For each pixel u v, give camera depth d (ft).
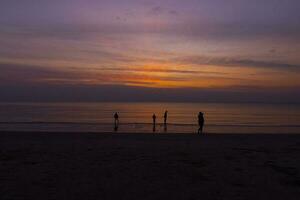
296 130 133.80
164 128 115.85
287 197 28.40
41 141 62.08
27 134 74.69
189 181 33.04
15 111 354.33
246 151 50.83
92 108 502.79
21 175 34.76
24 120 200.23
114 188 30.45
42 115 274.57
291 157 46.06
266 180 33.65
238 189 30.45
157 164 40.63
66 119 217.36
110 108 516.73
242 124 180.45
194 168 38.68
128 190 29.89
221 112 406.21
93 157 44.65
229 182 32.81
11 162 41.24
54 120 202.80
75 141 62.39
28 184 31.37
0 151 49.08
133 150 50.47
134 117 260.42
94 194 28.66
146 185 31.50
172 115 313.73
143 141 63.21
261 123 196.03
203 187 30.96
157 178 34.12
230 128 138.72
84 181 32.71
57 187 30.58
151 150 50.62
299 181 33.42
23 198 27.22
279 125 170.60
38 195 28.09
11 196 27.66
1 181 32.32
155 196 28.25
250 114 350.64
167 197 28.02
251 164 41.14
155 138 69.31
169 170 37.60
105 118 238.27
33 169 37.52
